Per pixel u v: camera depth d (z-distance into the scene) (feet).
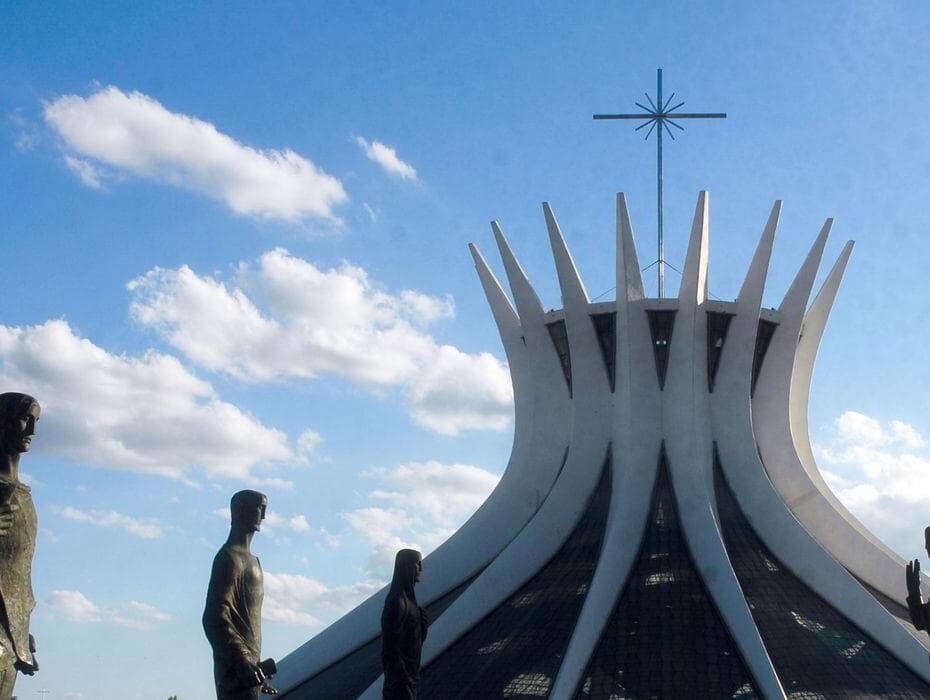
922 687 133.49
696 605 141.28
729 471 162.91
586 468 165.07
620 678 131.44
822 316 174.29
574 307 169.17
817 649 136.36
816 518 163.22
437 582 162.91
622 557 147.33
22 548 32.09
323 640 156.56
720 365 166.91
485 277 180.75
